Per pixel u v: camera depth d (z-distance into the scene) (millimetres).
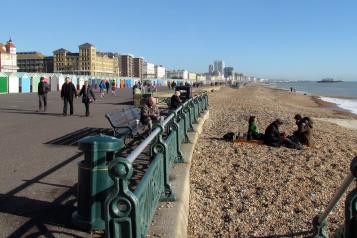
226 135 14953
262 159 11836
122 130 10844
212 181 9430
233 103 43938
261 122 23156
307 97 90875
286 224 7035
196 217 7238
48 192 6512
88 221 4977
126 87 82188
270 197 8398
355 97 97438
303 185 9336
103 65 160375
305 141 14195
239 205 7902
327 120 31922
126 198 3762
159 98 30234
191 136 13414
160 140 6273
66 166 8352
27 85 44438
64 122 16234
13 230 4984
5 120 16594
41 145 10766
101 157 4953
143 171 8273
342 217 7430
